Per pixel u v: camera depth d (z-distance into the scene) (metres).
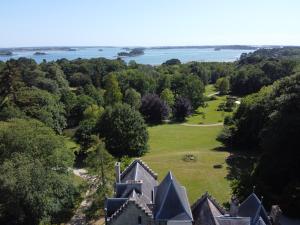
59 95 161.38
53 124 119.44
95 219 63.62
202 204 45.47
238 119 122.75
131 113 114.44
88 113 138.12
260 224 43.00
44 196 60.44
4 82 120.31
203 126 152.12
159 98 167.75
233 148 114.94
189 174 87.81
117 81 184.25
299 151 74.12
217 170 90.69
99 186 64.00
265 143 78.44
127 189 49.34
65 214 65.94
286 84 98.31
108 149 110.94
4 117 103.56
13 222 59.66
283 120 75.75
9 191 58.19
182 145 122.38
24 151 65.62
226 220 42.56
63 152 70.19
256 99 116.81
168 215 44.00
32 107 114.88
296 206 63.56
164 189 46.53
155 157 104.75
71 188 67.19
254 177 72.12
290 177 72.69
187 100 168.38
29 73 167.62
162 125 156.88
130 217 44.81
